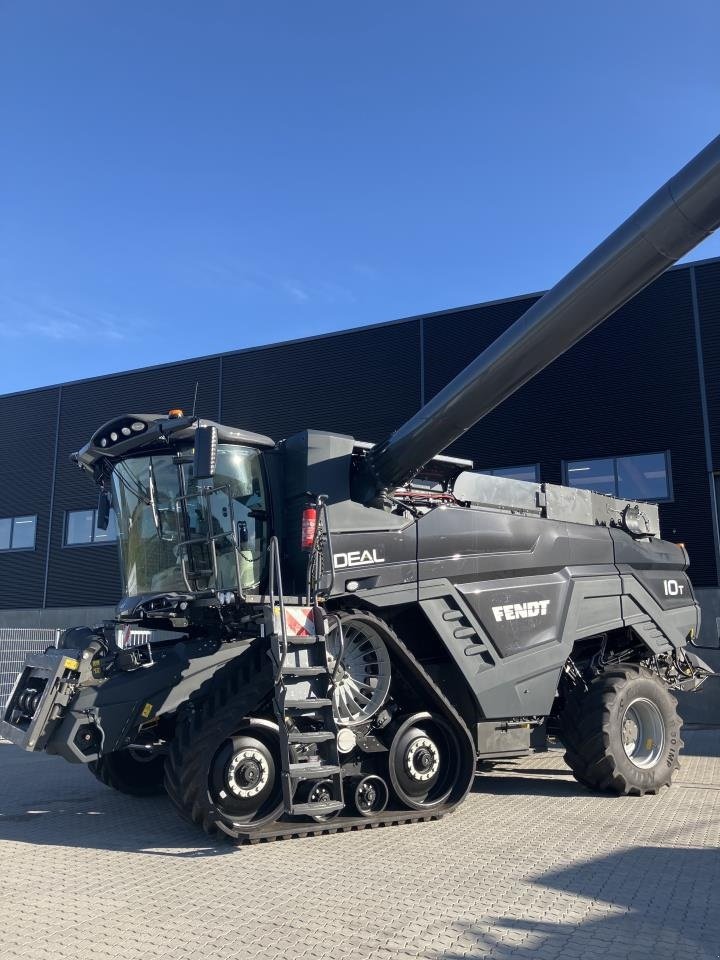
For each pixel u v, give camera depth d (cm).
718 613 1500
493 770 915
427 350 1847
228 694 588
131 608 649
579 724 748
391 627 686
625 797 739
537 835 584
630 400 1641
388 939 376
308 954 359
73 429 2308
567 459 1673
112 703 563
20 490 2350
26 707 616
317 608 589
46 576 2262
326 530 618
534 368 564
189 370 2145
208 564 632
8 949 368
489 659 697
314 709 566
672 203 461
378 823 611
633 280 502
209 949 366
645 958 355
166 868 505
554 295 529
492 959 353
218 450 649
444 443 631
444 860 515
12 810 707
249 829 566
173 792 570
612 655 845
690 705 1427
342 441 679
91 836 599
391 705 647
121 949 367
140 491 673
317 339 1980
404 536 673
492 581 718
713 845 551
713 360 1588
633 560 848
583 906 423
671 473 1581
